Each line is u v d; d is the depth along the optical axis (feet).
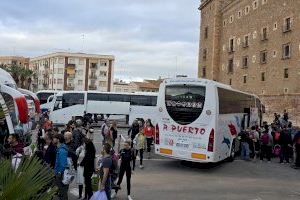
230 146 67.67
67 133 35.83
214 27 232.32
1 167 12.03
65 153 32.53
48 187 13.19
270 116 177.68
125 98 135.54
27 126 57.06
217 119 58.44
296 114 159.74
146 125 70.38
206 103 58.18
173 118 59.77
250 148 73.46
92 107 133.49
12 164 12.28
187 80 59.62
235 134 71.20
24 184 11.43
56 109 132.46
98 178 35.99
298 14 161.48
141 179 50.96
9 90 50.57
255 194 44.86
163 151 60.29
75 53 380.17
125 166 39.42
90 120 100.37
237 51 211.00
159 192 43.62
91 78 381.60
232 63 216.74
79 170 38.24
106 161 32.12
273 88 177.58
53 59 387.55
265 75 184.34
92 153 36.22
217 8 231.50
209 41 240.12
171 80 60.75
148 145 69.97
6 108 16.51
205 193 44.21
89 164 36.06
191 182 50.37
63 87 378.32
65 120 132.26
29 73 397.80
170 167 61.82
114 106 134.72
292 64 164.35
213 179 53.26
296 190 48.08
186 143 58.80
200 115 58.18
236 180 53.26
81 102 133.28
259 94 188.75
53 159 34.04
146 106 135.54
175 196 41.98
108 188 33.73
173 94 60.23
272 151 75.20
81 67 380.78
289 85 165.89
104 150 33.37
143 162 65.62
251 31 197.98
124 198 40.01
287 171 62.39
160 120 60.80
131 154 40.04
